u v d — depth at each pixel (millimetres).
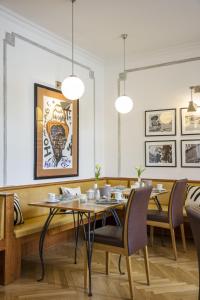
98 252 3385
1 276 2500
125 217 2295
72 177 4312
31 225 2871
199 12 3322
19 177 3418
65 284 2502
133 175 4781
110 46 4359
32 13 3344
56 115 4008
